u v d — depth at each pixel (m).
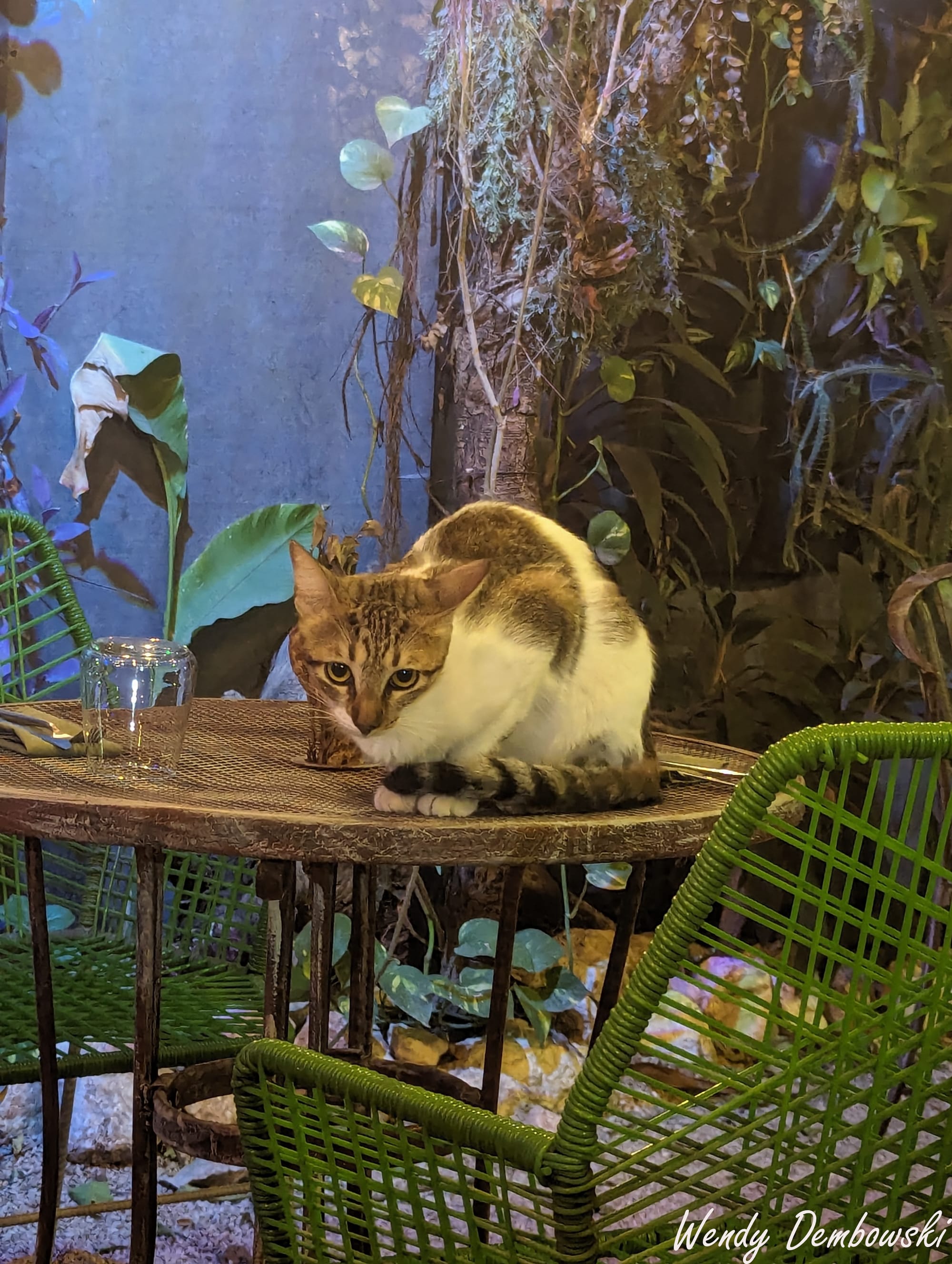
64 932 1.67
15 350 2.18
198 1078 1.23
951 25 2.45
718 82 2.30
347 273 2.25
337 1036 1.95
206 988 1.50
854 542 2.60
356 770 1.30
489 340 2.09
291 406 2.27
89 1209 1.49
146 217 2.18
